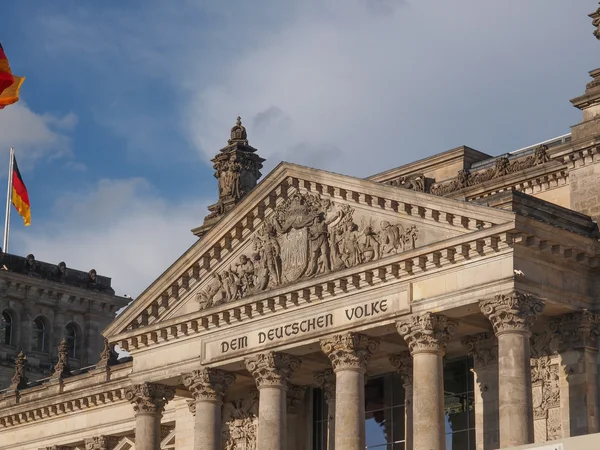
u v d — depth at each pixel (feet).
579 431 296.92
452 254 297.53
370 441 349.61
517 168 341.00
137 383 360.89
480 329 315.99
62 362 460.55
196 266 350.84
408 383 332.60
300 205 330.75
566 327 301.63
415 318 302.45
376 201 314.96
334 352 317.63
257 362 333.01
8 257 554.46
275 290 328.70
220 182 399.03
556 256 295.69
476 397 319.06
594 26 331.77
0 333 543.39
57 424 452.35
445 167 365.81
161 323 354.54
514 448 205.36
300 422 364.38
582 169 317.83
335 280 317.22
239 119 404.57
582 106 324.80
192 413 375.66
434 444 295.69
